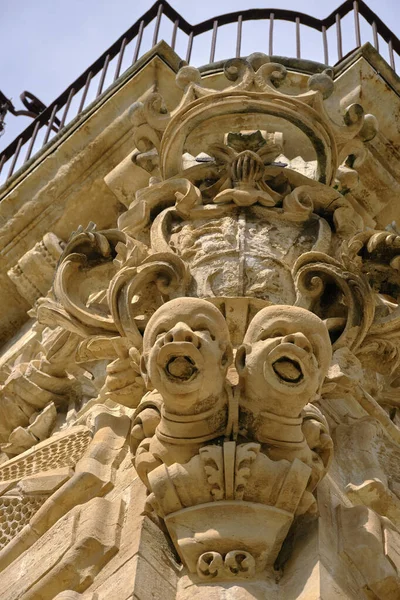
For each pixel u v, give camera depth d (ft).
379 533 12.23
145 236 16.15
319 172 17.20
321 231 15.58
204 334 11.90
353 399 15.33
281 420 12.07
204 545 11.60
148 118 17.21
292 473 11.83
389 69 22.06
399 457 14.94
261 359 11.97
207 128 18.16
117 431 14.79
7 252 22.74
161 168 17.21
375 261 15.02
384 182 20.68
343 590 11.38
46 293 22.44
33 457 16.30
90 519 12.72
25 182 22.66
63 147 22.49
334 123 17.26
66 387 19.45
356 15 23.30
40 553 13.12
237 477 11.76
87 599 11.55
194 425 12.13
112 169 22.20
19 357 20.84
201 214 15.75
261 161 16.10
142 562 11.59
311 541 11.78
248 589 11.22
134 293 14.28
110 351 14.51
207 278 14.58
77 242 15.05
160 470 12.09
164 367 11.80
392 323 14.49
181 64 22.20
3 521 14.97
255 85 17.01
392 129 21.44
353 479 13.82
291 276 14.79
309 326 12.09
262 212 15.78
